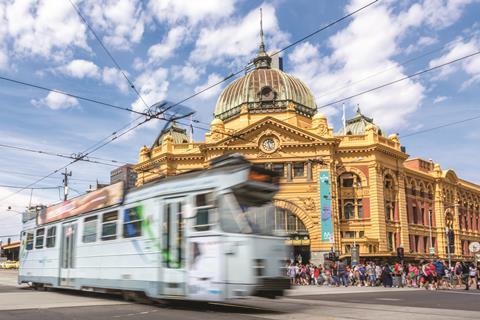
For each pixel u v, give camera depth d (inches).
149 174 2309.3
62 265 907.4
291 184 2057.1
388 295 964.6
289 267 1594.5
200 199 617.9
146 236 684.1
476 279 1290.6
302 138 2082.9
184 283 612.1
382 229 2090.3
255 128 2105.1
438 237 2704.2
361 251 2017.7
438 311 618.5
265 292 595.2
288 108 2255.2
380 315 567.8
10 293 920.9
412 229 2453.2
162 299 667.4
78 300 764.0
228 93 2450.8
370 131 2174.0
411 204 2512.3
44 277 971.3
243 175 608.7
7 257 4244.6
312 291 1118.4
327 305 709.3
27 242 1094.4
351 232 2111.2
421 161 2765.7
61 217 945.5
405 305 716.7
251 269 588.1
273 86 2354.8
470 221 3144.7
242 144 2108.8
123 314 570.9
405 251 2217.0
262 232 611.2
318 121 2133.4
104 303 708.7
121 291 741.9
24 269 1079.6
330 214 1993.1
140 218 704.4
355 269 1521.9
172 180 667.4
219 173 608.7
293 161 2076.8
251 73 2431.1
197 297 593.0
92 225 827.4
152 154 2357.3
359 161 2154.3
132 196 734.5
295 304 723.4
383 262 1996.8
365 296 932.6
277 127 2100.1
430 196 2731.3
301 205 2033.7
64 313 580.7
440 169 2829.7
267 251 607.8
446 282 1368.1
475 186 3302.2
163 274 643.5
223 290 569.6
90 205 845.8
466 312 606.9
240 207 604.1
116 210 766.5
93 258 806.5
